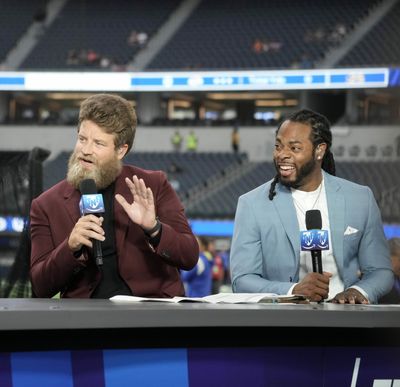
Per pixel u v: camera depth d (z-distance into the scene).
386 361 1.58
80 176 2.15
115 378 1.46
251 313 1.44
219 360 1.51
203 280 7.00
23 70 20.17
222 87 18.58
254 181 18.22
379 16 19.42
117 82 19.09
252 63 19.45
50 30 20.94
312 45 19.39
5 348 1.39
